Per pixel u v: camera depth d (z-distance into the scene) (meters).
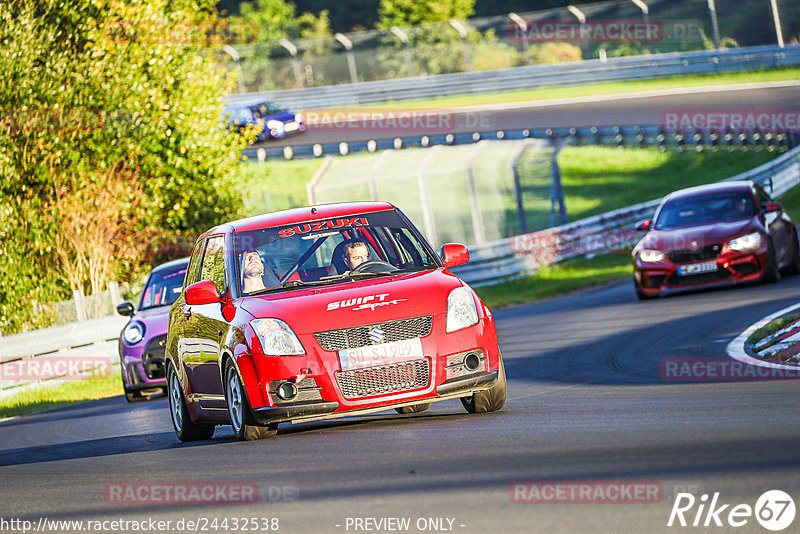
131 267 84.44
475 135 140.88
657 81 169.62
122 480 24.69
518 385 35.53
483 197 136.00
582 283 89.00
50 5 81.44
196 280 31.83
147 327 51.47
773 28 180.75
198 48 92.06
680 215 62.25
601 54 176.62
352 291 26.97
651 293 60.00
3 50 79.06
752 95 151.00
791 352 33.31
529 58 197.38
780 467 17.44
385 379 25.91
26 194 79.50
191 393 31.25
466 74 181.50
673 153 152.38
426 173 102.25
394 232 29.78
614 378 33.81
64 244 80.12
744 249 57.41
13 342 61.84
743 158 145.88
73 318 71.94
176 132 85.31
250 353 26.27
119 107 83.06
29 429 44.66
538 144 113.88
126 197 81.56
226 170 88.38
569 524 15.41
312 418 25.89
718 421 22.78
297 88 198.12
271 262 29.00
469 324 26.75
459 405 31.52
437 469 20.28
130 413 45.72
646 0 195.50
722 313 47.62
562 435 22.80
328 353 25.83
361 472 20.95
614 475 18.09
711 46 185.88
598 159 152.50
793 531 14.16
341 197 107.38
